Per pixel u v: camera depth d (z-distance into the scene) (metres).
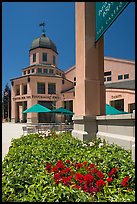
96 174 3.54
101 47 9.28
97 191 2.96
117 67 45.78
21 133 23.36
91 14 8.77
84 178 3.12
